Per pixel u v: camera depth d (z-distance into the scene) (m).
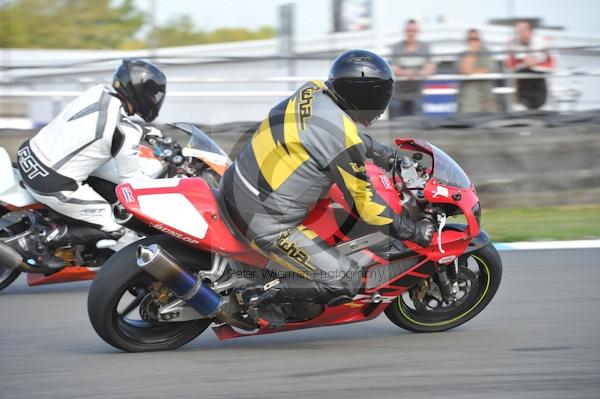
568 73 33.41
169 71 38.75
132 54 45.53
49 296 20.70
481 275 17.19
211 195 15.27
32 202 20.36
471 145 30.73
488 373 14.30
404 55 34.16
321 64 37.59
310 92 14.80
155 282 15.27
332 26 39.69
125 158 19.91
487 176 30.62
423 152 16.33
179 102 33.25
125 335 15.46
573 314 18.23
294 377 14.11
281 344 16.39
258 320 15.28
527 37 37.25
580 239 26.09
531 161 30.75
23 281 22.55
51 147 19.73
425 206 16.11
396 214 15.14
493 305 19.09
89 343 16.45
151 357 15.35
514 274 21.92
